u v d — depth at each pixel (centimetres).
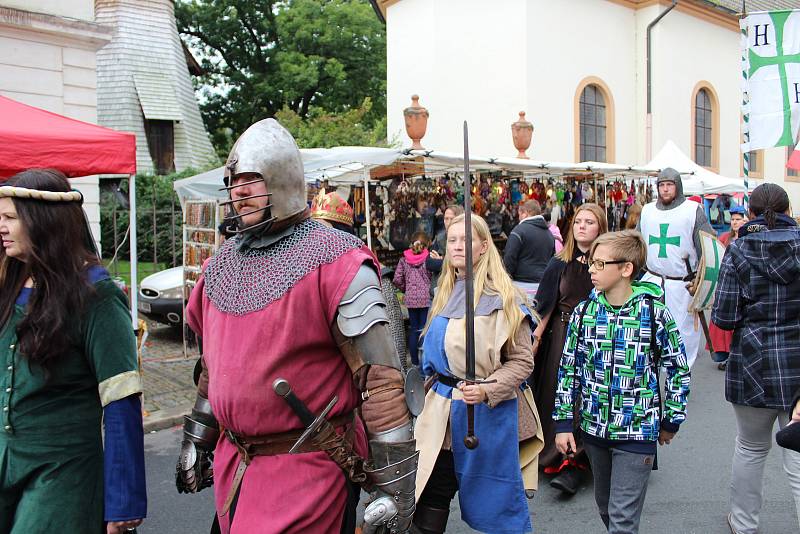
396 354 170
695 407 596
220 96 2816
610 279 274
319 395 166
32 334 183
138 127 2188
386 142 1501
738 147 1995
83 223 200
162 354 837
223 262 178
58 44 867
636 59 1719
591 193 1095
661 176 580
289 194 170
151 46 2256
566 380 287
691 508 388
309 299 162
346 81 2722
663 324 270
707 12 1806
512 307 270
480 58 1505
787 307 306
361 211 823
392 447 169
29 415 186
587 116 1623
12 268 194
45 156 498
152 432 560
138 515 189
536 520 376
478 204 930
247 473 168
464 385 250
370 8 2688
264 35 2769
